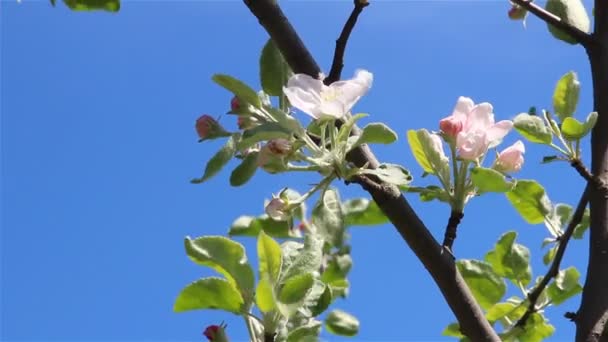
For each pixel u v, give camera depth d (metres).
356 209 0.93
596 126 0.88
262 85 0.87
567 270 0.94
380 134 0.81
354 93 0.81
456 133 0.83
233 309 0.79
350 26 0.83
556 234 0.95
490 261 0.96
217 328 0.79
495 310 0.90
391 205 0.82
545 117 0.89
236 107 0.84
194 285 0.79
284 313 0.76
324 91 0.81
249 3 0.86
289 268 0.79
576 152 0.87
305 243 0.79
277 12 0.86
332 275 1.01
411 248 0.82
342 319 0.98
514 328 0.90
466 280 0.91
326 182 0.81
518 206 0.95
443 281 0.81
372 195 0.82
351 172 0.81
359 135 0.81
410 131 0.84
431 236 0.82
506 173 0.85
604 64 0.89
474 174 0.82
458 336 0.95
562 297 0.94
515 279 0.95
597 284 0.83
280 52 0.86
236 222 0.96
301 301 0.77
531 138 0.88
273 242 0.77
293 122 0.81
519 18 0.98
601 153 0.87
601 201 0.86
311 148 0.81
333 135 0.81
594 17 0.90
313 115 0.81
